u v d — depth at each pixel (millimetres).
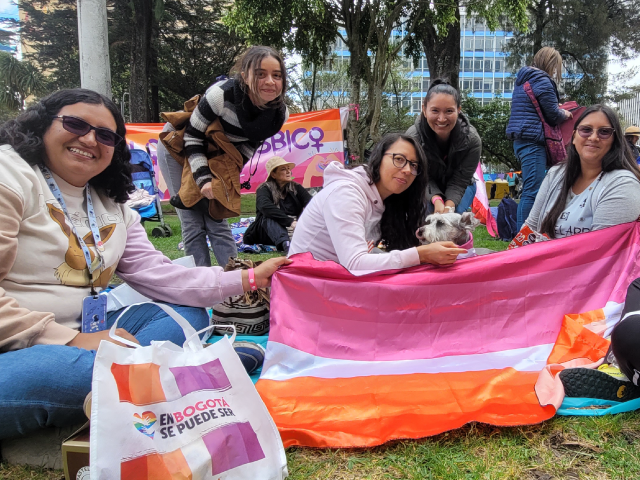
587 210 3031
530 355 2525
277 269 2438
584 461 1760
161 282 2330
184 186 3428
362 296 2484
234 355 1640
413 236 3047
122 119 2166
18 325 1717
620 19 26281
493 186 23438
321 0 13992
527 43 26750
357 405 2041
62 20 25188
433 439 1902
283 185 6539
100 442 1323
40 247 1902
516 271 2658
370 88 15484
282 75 3119
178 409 1464
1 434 1680
